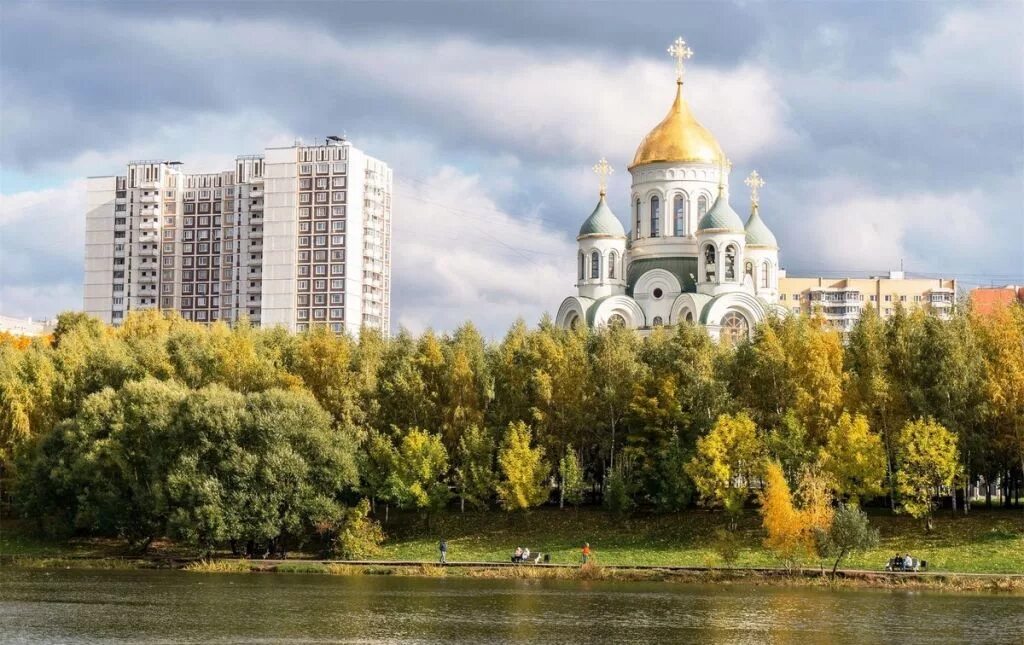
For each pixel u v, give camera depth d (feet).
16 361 461.37
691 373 416.26
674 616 278.46
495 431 429.38
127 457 401.90
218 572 368.68
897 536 371.97
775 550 348.79
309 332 486.79
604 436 433.48
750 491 406.62
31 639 249.55
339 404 435.12
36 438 436.76
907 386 394.32
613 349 440.45
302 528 385.09
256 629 261.03
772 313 487.20
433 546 399.44
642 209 622.54
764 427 415.64
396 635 254.88
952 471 366.02
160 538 426.10
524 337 474.08
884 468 371.97
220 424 387.96
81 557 398.42
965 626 264.52
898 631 258.98
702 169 615.16
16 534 431.02
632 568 353.92
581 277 612.70
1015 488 424.05
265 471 379.76
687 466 386.32
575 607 291.79
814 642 247.50
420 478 405.39
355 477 394.52
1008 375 379.76
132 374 453.58
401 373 434.71
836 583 331.77
